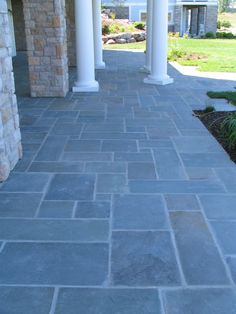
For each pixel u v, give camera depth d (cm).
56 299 198
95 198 309
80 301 197
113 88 809
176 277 215
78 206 296
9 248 243
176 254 236
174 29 2780
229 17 5022
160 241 249
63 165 380
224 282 211
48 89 715
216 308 192
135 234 257
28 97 717
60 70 702
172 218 278
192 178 349
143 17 2852
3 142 338
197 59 1309
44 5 665
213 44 1986
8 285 209
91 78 779
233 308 193
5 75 349
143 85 843
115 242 248
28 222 273
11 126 366
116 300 197
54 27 678
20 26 1748
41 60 697
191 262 228
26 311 190
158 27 818
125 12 2842
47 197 311
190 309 192
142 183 338
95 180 345
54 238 253
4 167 340
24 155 407
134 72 1055
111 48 1886
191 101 674
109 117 566
